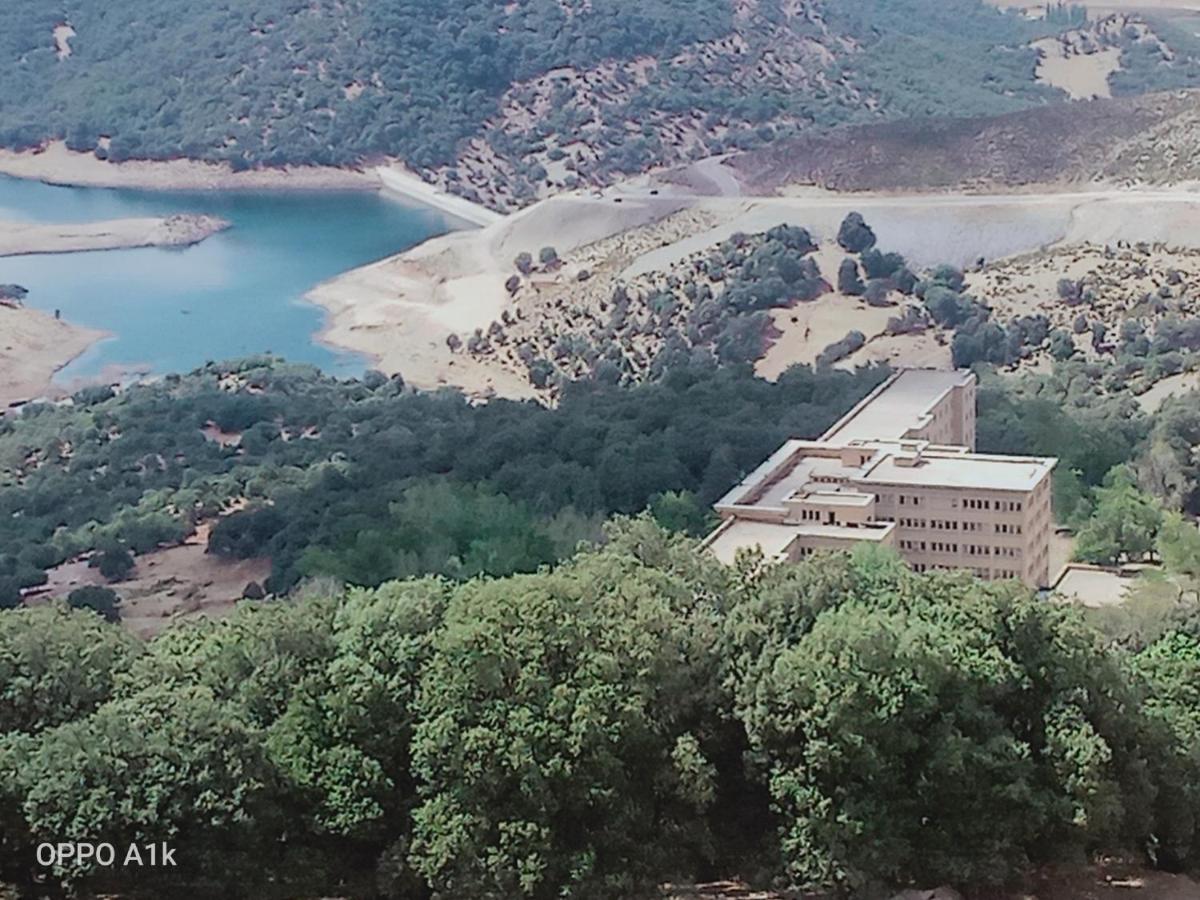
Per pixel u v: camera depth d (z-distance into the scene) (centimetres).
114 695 10119
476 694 9438
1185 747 10294
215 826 9238
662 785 9494
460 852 9131
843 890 9469
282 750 9606
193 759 9269
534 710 9362
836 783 9438
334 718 9688
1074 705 9762
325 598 11175
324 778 9531
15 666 10094
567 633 9675
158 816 9162
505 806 9269
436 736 9288
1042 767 9606
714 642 10144
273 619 10319
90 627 10881
